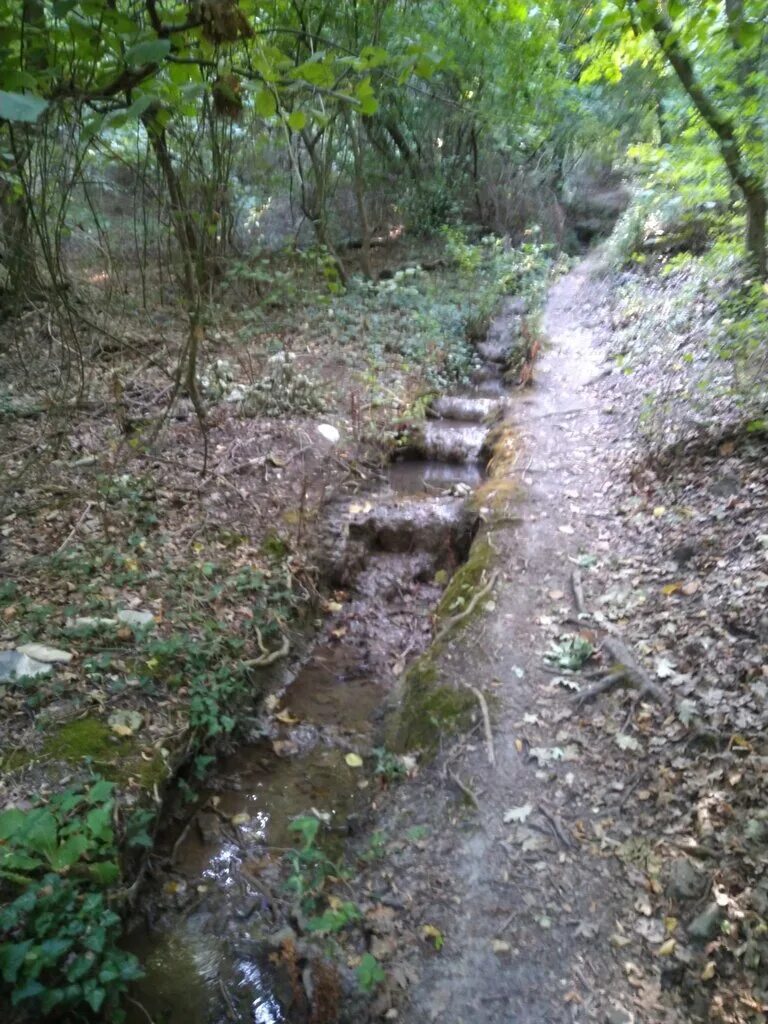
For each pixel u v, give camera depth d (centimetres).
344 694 552
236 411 842
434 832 418
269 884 391
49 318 589
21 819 329
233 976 345
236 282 1065
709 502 613
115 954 312
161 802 403
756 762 392
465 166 1698
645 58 765
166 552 600
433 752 470
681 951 337
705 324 894
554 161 1777
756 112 698
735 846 364
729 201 991
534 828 411
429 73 273
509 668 523
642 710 461
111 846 349
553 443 855
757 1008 308
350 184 1549
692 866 366
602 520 680
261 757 482
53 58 253
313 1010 332
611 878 377
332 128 1196
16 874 318
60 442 661
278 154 1251
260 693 523
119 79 256
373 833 423
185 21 248
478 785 441
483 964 347
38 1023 290
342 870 399
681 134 895
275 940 359
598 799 420
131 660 475
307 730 509
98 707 436
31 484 639
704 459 665
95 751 407
